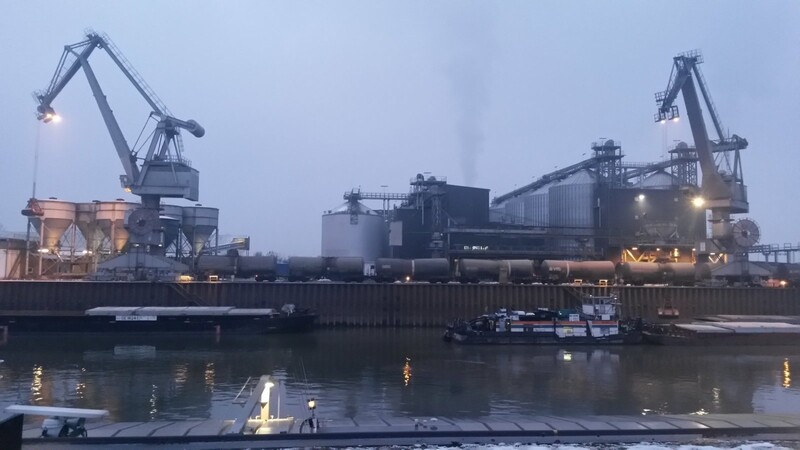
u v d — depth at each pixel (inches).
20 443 324.2
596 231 4101.9
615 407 1384.1
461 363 2003.0
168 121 3218.5
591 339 2566.4
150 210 3161.9
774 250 4606.3
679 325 2738.7
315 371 1808.6
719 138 3860.7
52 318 2642.7
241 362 1959.9
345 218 4242.1
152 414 1255.5
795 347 2610.7
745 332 2630.4
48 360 1980.8
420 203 4165.8
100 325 2664.9
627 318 2933.1
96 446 567.5
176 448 569.0
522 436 614.2
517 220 5123.0
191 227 4018.2
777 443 605.9
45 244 3651.6
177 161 3243.1
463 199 4266.7
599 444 595.2
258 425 703.1
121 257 3112.7
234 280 3321.9
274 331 2760.8
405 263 3393.2
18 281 2930.6
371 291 3206.2
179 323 2689.5
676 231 3991.1
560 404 1402.6
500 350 2353.6
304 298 3154.5
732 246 3681.1
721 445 593.3
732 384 1707.7
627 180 5231.3
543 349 2416.3
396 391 1521.9
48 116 3331.7
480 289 3262.8
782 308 3469.5
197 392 1476.4
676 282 3570.4
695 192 3833.7
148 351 2198.6
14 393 1462.8
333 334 2837.1
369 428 642.2
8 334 2623.0
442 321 3211.1
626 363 2081.7
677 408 1386.6
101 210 3764.8
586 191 4534.9
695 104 3678.6
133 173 3206.2
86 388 1521.9
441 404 1379.2
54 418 642.8
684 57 3700.8
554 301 3304.6
